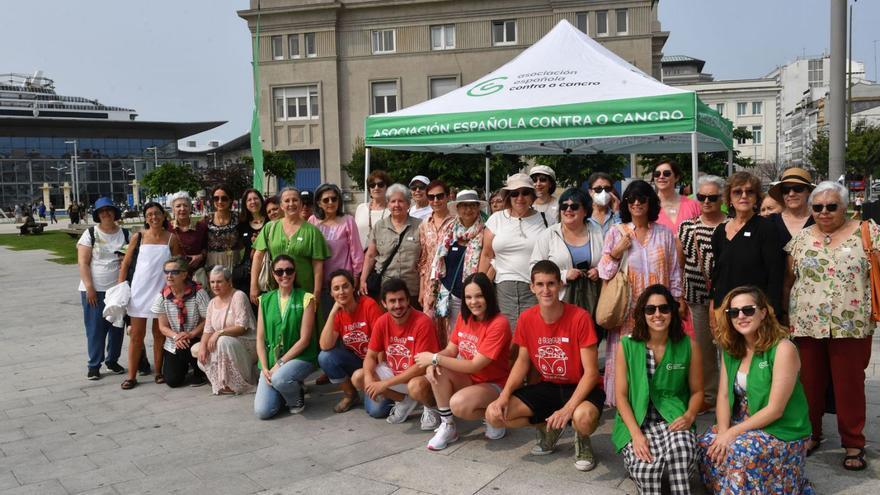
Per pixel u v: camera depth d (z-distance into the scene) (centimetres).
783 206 498
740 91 7600
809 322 407
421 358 458
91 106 12531
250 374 616
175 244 667
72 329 973
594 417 403
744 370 372
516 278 516
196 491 396
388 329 504
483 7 3294
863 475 392
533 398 426
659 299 378
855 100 7031
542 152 1134
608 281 458
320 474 417
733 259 433
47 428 524
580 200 487
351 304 539
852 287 393
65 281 1583
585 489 385
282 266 550
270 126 3525
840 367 402
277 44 3503
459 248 552
